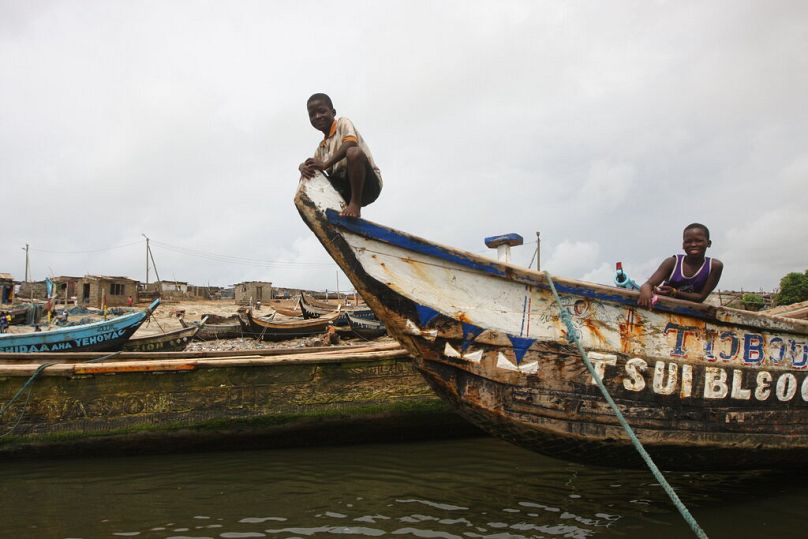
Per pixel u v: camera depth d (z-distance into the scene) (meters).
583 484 6.22
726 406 5.32
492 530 4.95
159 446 7.90
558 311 5.10
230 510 5.57
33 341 14.91
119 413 7.80
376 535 4.89
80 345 15.55
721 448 5.30
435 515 5.33
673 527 4.93
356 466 7.10
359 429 8.27
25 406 7.65
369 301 4.97
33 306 29.81
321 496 5.94
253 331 23.56
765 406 5.44
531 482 6.32
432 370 5.09
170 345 16.69
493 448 7.98
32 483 6.58
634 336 5.17
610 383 5.11
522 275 5.02
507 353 5.02
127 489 6.30
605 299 5.14
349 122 5.21
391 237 4.88
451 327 4.95
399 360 8.30
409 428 8.40
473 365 5.00
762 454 5.48
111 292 44.12
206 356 10.90
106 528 5.15
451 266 5.00
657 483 6.18
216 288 70.56
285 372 8.16
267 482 6.46
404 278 4.92
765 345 5.45
